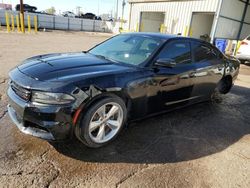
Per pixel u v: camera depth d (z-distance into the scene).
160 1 18.38
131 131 3.42
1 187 2.12
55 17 28.47
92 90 2.61
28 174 2.33
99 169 2.52
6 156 2.56
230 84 5.39
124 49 3.72
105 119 2.85
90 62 3.18
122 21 26.53
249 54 10.75
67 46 11.98
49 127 2.45
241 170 2.77
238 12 17.53
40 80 2.54
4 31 17.19
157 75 3.30
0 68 6.19
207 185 2.44
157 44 3.56
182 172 2.61
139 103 3.21
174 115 4.21
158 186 2.35
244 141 3.52
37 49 10.02
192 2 16.20
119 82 2.86
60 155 2.68
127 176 2.46
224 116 4.45
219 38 16.66
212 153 3.08
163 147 3.09
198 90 4.26
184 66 3.79
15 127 3.18
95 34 25.14
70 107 2.48
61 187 2.20
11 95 2.71
